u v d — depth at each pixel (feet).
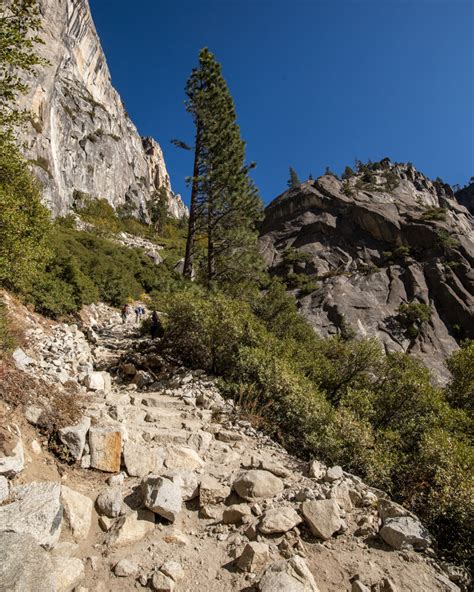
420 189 279.69
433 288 129.29
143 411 20.83
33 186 31.01
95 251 87.40
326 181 191.11
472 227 210.59
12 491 10.75
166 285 46.11
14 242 24.90
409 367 29.50
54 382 20.07
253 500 13.60
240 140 65.87
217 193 63.93
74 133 228.02
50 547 9.62
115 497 12.42
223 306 30.25
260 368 24.97
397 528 11.95
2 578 7.72
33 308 36.04
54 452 14.06
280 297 50.98
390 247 150.00
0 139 25.04
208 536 11.85
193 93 66.85
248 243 64.44
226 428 20.45
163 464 15.30
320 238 159.74
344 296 120.16
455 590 10.31
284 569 9.88
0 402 14.28
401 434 24.54
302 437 21.12
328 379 30.99
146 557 10.53
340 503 13.52
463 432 24.84
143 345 36.96
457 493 13.79
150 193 362.53
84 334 40.40
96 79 298.56
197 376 27.86
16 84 21.44
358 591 9.82
